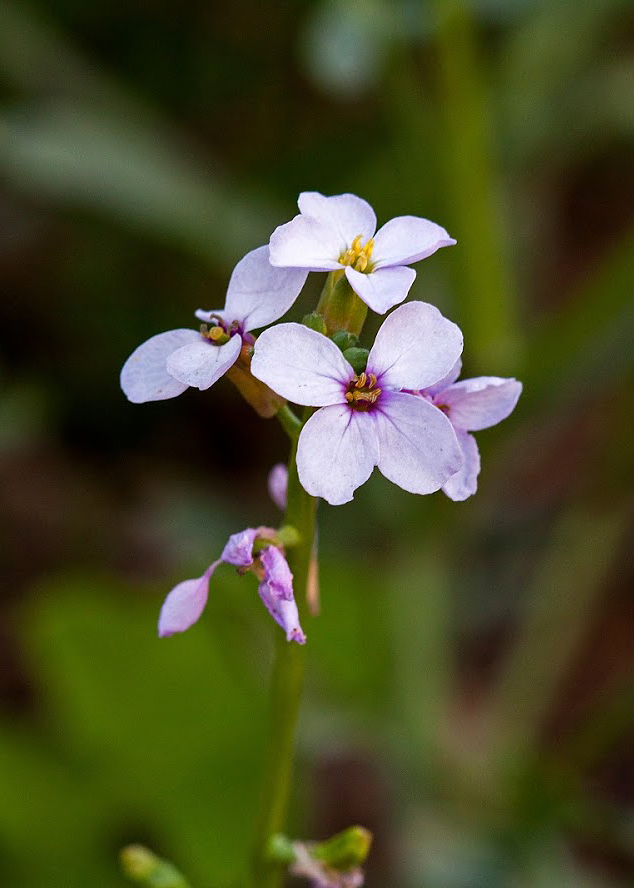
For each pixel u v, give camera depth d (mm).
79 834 349
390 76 379
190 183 401
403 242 266
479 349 361
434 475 260
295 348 261
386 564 426
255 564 267
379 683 368
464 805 375
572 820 346
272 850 284
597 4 404
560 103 407
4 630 442
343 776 422
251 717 351
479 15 374
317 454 260
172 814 347
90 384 492
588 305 344
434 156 366
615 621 481
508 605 448
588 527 413
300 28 492
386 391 262
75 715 352
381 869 386
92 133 396
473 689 463
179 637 353
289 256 263
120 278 491
